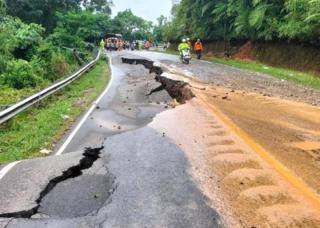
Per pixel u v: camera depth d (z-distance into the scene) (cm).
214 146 817
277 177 643
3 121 962
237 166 695
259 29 3406
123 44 6288
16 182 627
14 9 4434
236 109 1243
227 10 3806
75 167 703
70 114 1246
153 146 826
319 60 2606
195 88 1608
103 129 1039
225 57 3984
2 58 1889
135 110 1313
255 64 3097
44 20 4844
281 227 486
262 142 860
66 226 488
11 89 1739
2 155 820
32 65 2055
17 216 522
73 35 3419
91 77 2316
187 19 5350
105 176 661
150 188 599
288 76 2289
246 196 571
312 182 638
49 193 598
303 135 954
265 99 1459
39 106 1354
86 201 566
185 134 920
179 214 514
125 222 495
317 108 1317
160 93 1739
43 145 890
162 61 3128
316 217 512
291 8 2741
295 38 2897
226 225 488
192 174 657
